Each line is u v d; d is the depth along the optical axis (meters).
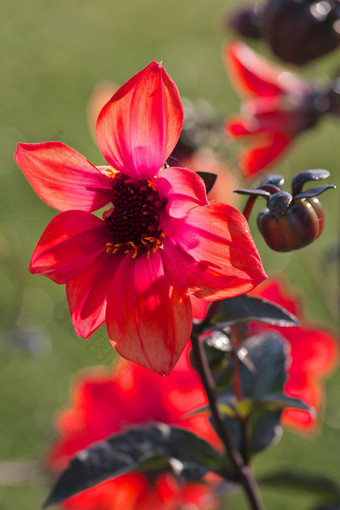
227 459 0.50
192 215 0.44
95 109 0.80
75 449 0.64
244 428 0.51
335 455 1.08
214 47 2.50
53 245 0.45
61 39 2.59
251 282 0.44
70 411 0.66
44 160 0.44
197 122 0.64
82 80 2.30
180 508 0.64
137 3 2.87
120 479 0.63
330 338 0.62
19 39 2.59
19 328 0.78
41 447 1.02
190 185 0.43
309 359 0.62
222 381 0.49
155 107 0.43
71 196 0.45
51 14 2.79
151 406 0.63
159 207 0.46
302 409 0.49
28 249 1.48
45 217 1.59
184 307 0.45
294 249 0.46
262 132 0.66
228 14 0.73
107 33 2.65
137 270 0.45
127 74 2.37
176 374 0.62
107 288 0.46
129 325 0.45
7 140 1.93
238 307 0.46
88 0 2.91
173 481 0.63
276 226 0.45
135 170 0.45
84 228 0.45
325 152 1.75
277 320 0.46
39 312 1.29
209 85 2.22
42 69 2.37
